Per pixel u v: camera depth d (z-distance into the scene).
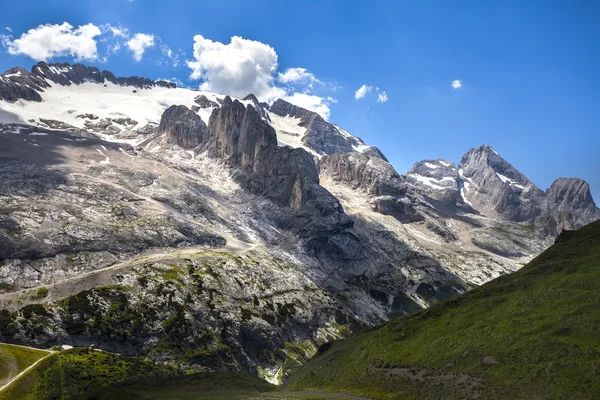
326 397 104.75
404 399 97.81
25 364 174.50
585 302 104.12
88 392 167.38
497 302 123.44
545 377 85.06
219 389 168.25
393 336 130.12
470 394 89.88
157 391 166.75
